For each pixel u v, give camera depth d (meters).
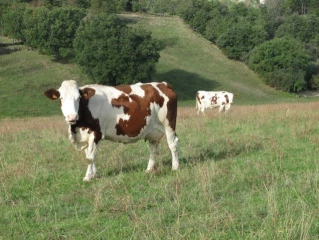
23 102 52.47
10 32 71.06
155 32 88.81
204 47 85.00
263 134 14.65
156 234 6.33
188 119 20.72
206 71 74.25
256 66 72.62
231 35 80.69
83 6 94.81
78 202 8.20
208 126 17.52
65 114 8.98
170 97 10.45
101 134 9.73
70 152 12.57
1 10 78.81
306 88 74.75
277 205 7.35
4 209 7.95
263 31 81.38
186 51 82.06
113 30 58.09
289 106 26.17
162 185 8.87
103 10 90.62
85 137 9.63
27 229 6.96
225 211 7.15
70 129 9.58
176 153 10.50
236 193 8.35
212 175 9.17
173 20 97.94
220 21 89.38
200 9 94.62
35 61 66.25
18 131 18.75
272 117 19.16
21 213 7.67
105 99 9.74
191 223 6.79
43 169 10.61
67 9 68.12
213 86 67.50
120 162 10.98
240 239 6.20
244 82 72.25
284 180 8.80
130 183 9.22
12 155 12.69
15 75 60.94
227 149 12.27
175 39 86.19
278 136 14.12
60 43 65.94
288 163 10.42
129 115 9.97
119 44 57.44
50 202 8.23
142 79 59.81
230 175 9.45
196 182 8.97
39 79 60.31
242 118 19.41
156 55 60.12
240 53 80.19
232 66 78.44
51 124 21.45
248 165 10.28
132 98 10.05
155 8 113.25
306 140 13.22
